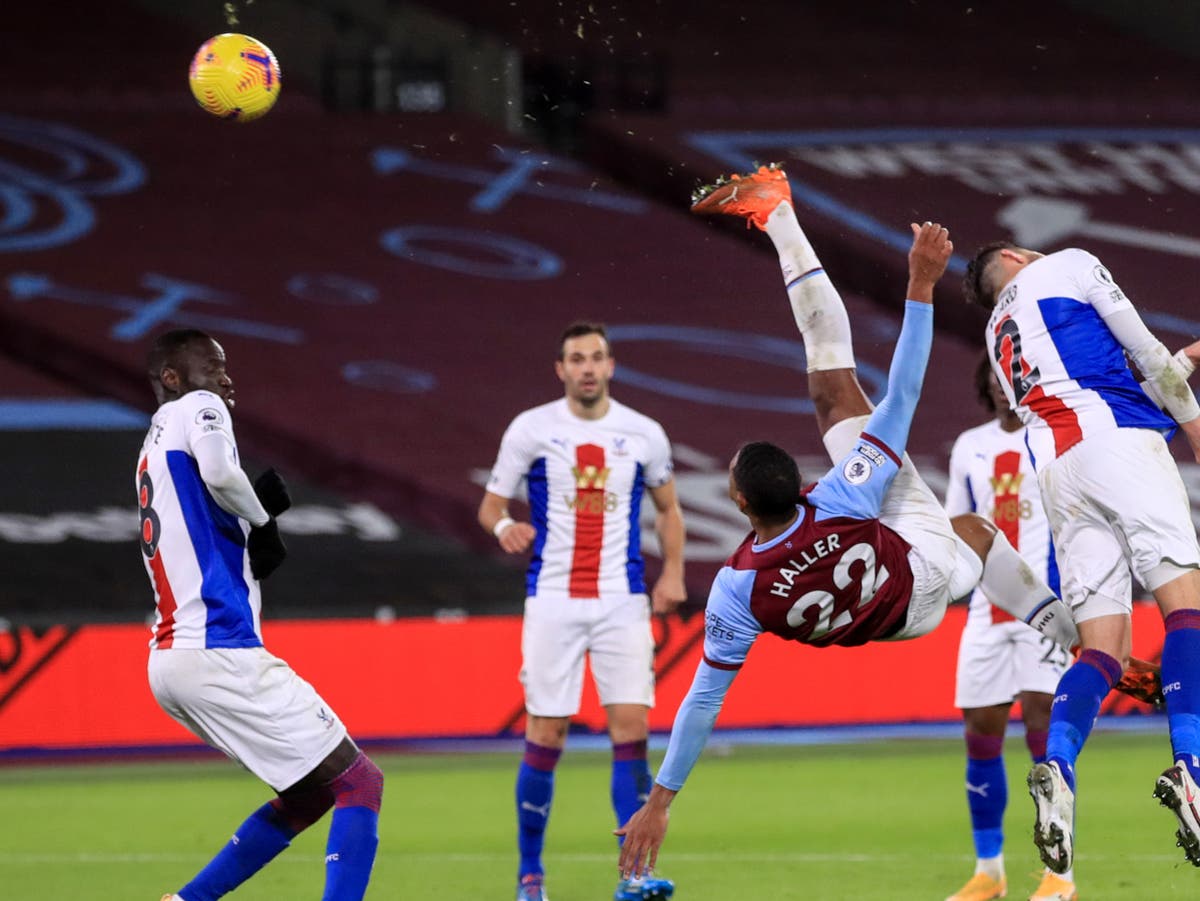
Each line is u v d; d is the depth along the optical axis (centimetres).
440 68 8275
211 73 2023
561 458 2416
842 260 7106
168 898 1819
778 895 2227
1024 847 2634
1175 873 2347
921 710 4053
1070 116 8481
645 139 7800
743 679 4009
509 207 7531
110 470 5606
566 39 8306
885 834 2780
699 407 6150
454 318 6656
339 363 6256
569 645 2352
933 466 5753
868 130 8175
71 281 6588
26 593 4812
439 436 5834
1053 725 1706
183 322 6397
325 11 8425
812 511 1636
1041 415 1828
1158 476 1762
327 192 7500
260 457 5791
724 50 8900
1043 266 1850
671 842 2716
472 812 3088
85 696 3859
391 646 3950
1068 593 1820
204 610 1773
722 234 7488
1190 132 8381
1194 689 1686
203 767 3772
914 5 9625
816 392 1805
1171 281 7000
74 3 8919
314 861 2561
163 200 7288
